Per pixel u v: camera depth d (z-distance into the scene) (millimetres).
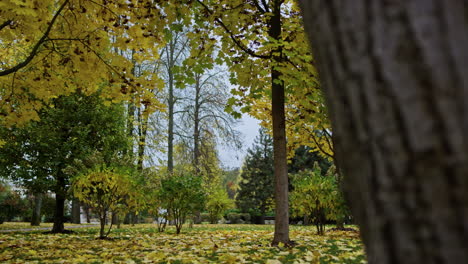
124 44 5793
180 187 7977
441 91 541
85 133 9297
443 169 528
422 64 561
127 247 5141
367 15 640
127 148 11062
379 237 608
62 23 5742
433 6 566
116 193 6891
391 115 588
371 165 623
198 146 18562
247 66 6035
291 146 9430
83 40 5641
